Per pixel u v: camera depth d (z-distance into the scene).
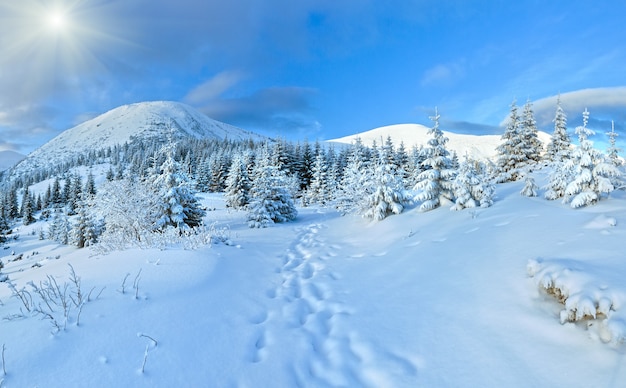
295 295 7.47
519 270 5.74
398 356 4.45
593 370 3.40
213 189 65.44
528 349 3.99
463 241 8.42
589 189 9.55
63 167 165.38
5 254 51.09
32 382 3.61
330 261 10.32
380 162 17.67
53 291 5.46
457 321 4.97
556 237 6.53
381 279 7.61
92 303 5.35
